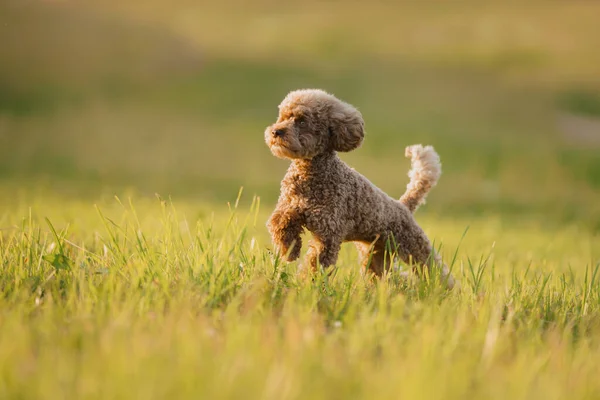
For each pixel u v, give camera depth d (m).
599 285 8.07
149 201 17.39
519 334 5.98
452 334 5.38
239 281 6.77
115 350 4.47
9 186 22.77
